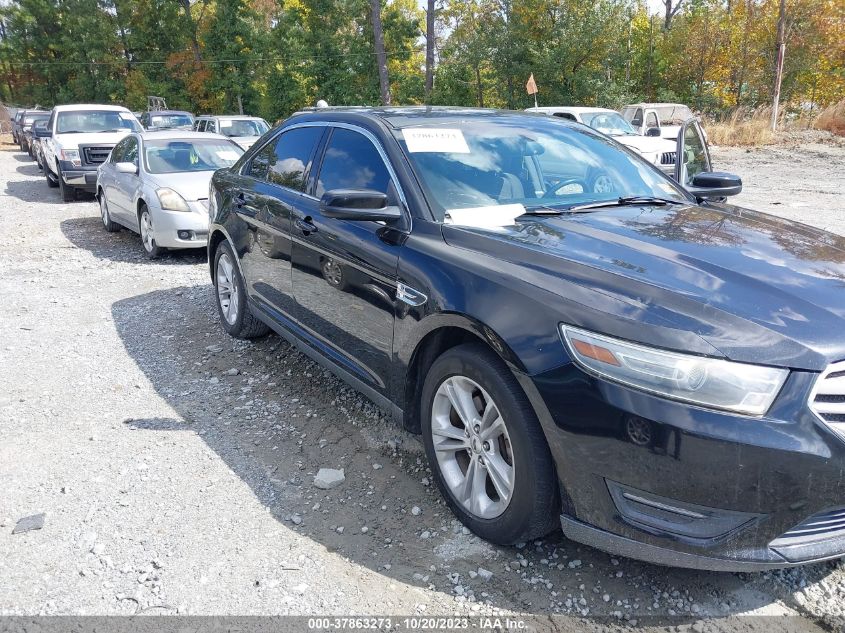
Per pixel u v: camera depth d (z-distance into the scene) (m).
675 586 2.63
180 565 2.78
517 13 34.03
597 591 2.61
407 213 3.35
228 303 5.56
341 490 3.34
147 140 9.45
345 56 37.88
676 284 2.52
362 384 3.64
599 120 15.70
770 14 32.19
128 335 5.66
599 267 2.65
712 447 2.17
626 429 2.29
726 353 2.21
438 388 3.01
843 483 2.19
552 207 3.50
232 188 5.23
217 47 42.06
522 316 2.58
